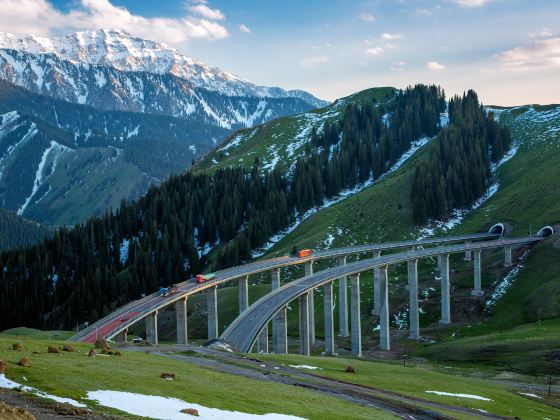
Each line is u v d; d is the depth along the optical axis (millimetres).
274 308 120312
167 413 38281
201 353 81188
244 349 94625
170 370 56000
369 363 95562
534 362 112688
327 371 77938
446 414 59719
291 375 69750
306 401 51688
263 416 42438
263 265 166375
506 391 86312
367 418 49125
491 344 128625
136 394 42062
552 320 149500
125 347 85000
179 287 141250
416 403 63625
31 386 39312
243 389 51719
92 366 50250
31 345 62562
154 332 122625
